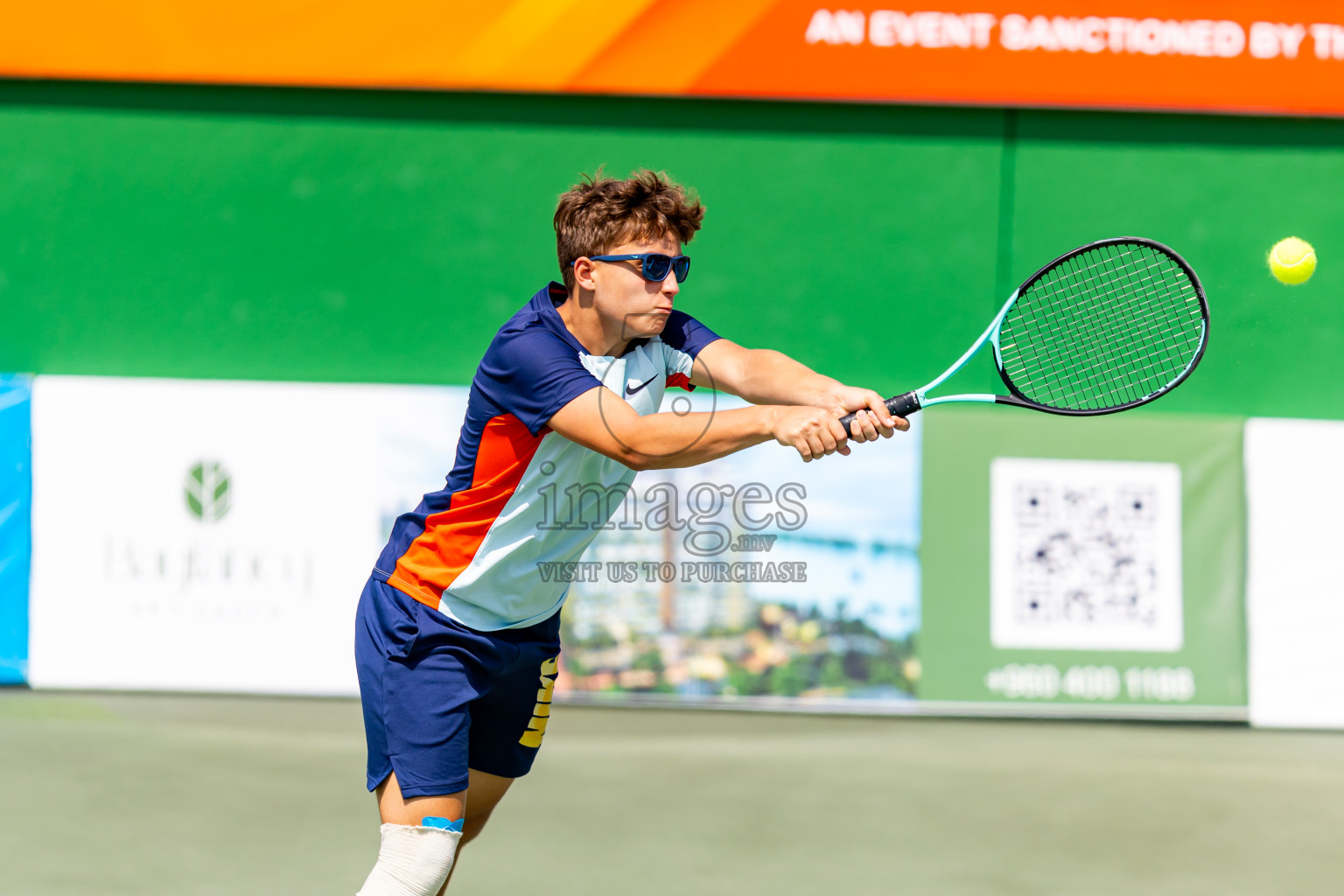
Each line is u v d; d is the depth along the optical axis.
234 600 13.39
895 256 15.16
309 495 13.43
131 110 14.91
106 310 15.05
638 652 13.38
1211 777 11.41
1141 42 14.47
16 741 11.50
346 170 15.03
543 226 15.09
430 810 5.71
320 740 11.89
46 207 14.98
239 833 9.27
